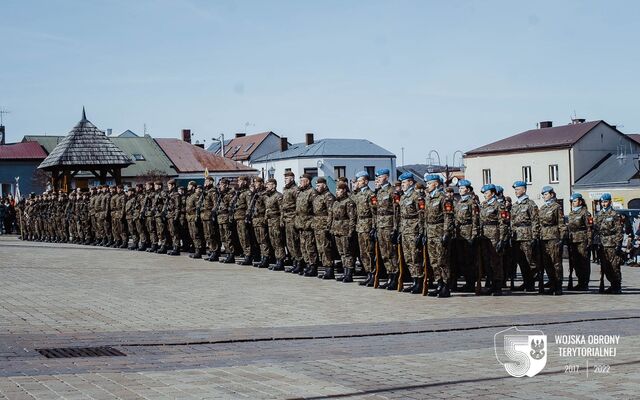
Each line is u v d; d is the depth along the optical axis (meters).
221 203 21.69
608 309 14.56
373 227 16.88
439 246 15.70
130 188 26.64
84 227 29.80
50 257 22.73
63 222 31.45
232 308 13.36
